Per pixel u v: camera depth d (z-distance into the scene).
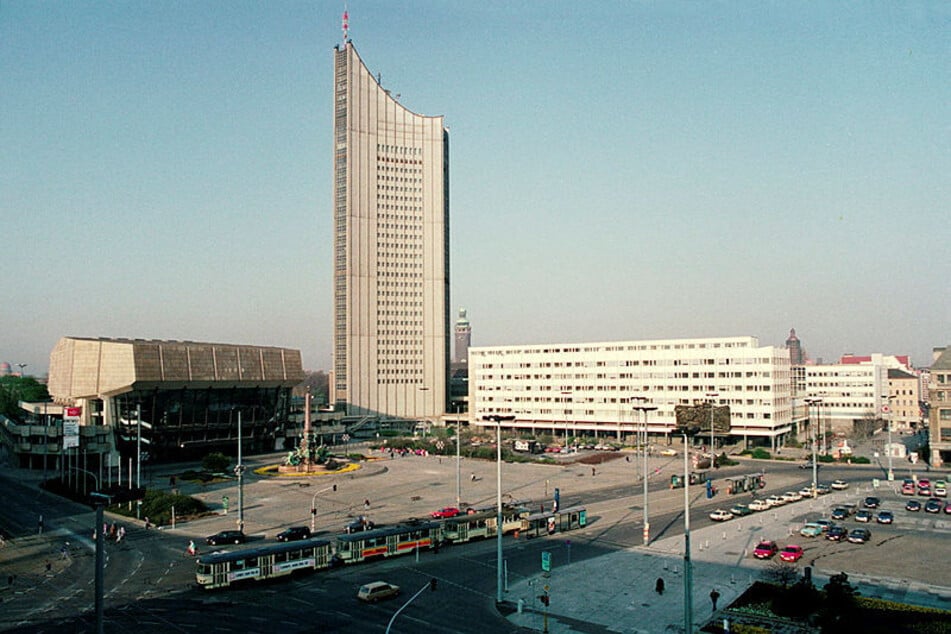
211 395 193.62
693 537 90.69
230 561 69.44
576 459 183.00
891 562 77.38
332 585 70.50
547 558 70.81
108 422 180.50
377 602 64.50
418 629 57.03
